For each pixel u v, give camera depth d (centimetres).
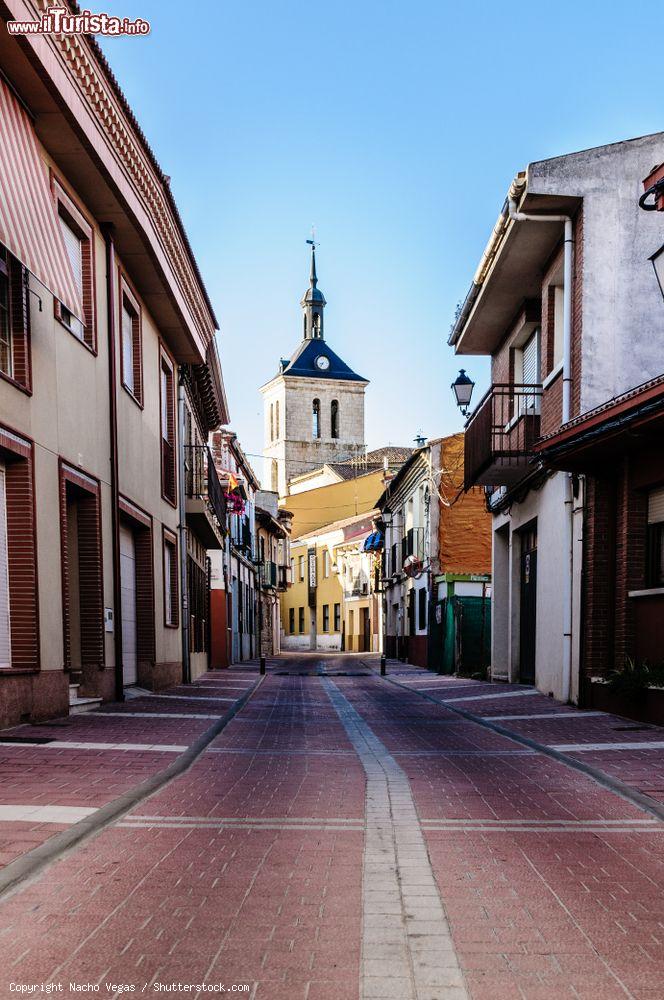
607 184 1323
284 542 5809
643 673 1085
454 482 2820
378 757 849
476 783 712
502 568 2011
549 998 318
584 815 599
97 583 1238
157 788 666
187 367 2081
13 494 970
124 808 587
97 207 1230
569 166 1317
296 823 568
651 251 1316
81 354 1178
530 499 1656
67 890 425
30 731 930
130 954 351
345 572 6197
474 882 448
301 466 9300
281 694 1756
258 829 551
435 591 2794
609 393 1298
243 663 3606
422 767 791
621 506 1197
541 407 1555
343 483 7106
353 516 6869
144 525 1562
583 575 1266
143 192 1298
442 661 2586
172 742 896
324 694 1770
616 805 630
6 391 920
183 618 1986
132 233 1330
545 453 1212
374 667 3162
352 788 687
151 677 1588
